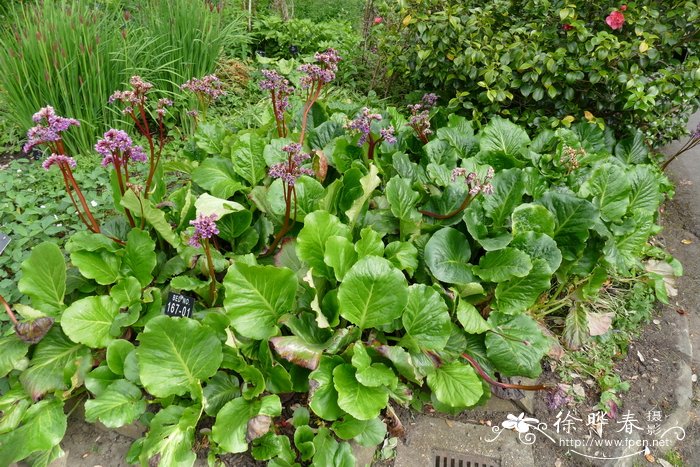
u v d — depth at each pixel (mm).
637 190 2906
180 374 1983
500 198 2555
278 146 2770
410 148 3271
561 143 2988
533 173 2768
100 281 2232
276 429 2105
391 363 2172
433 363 2160
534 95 3545
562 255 2512
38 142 2064
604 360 2607
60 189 3189
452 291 2297
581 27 3340
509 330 2316
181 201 2609
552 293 2871
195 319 2150
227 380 2123
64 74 3391
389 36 4375
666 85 3373
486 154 2945
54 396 2053
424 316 2178
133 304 2195
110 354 2027
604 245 2469
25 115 3479
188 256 2297
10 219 2938
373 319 2119
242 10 5559
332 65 2699
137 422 2119
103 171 3336
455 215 2557
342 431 2004
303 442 1973
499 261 2285
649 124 3783
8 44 3416
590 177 2695
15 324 2057
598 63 3365
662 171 3850
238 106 4328
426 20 3859
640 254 2982
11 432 1897
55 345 2156
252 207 2619
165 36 3938
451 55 3756
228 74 4547
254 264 2166
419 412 2301
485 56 3643
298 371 2174
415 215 2570
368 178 2361
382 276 2072
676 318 2951
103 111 3590
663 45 3428
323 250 2270
